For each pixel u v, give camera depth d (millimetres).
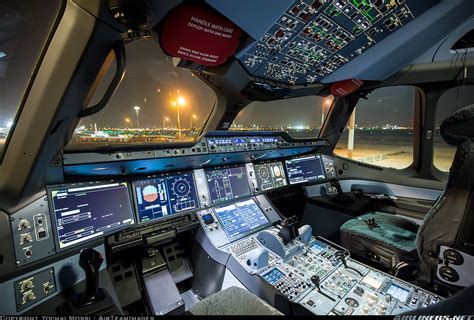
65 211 1385
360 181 3391
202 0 1263
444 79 2818
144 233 1783
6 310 1047
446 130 1142
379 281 1543
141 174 1905
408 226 2309
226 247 1886
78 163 1392
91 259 1201
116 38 944
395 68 2834
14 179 1086
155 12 934
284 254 1790
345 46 2131
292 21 1663
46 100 998
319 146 3107
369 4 1668
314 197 3029
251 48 1878
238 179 2484
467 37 2434
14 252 1102
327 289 1479
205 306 1045
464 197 1182
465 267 1173
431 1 1812
